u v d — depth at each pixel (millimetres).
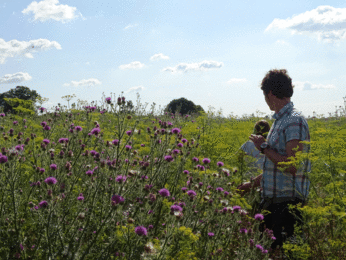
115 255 2445
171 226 2451
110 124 6504
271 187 3691
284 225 3578
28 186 3387
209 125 7367
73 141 4035
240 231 2990
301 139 3514
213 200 3262
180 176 4145
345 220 3184
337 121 10867
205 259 2688
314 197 4199
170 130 4102
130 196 2945
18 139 4004
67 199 2850
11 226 2674
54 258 2232
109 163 2836
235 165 5320
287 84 3688
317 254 3076
